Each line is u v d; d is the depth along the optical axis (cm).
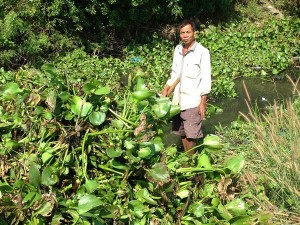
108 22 1284
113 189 363
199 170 390
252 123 707
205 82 569
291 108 598
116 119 390
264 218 405
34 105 384
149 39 1318
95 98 388
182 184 392
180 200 388
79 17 1208
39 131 372
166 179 354
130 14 1269
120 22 1262
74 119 375
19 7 1080
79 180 358
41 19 1133
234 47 1225
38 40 1091
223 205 391
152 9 1307
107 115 399
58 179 345
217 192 390
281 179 495
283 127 603
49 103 364
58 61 1138
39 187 337
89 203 319
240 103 888
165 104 396
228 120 800
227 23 1448
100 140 376
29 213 326
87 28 1260
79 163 367
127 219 352
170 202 366
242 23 1444
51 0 1138
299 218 462
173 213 373
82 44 1230
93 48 1241
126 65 1141
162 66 1106
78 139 367
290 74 1068
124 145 363
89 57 1177
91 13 1205
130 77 427
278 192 488
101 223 337
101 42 1273
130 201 349
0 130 381
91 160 371
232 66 1098
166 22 1372
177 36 1348
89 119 367
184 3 1388
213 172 398
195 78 570
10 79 448
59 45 1159
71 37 1193
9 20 1034
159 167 359
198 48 569
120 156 374
